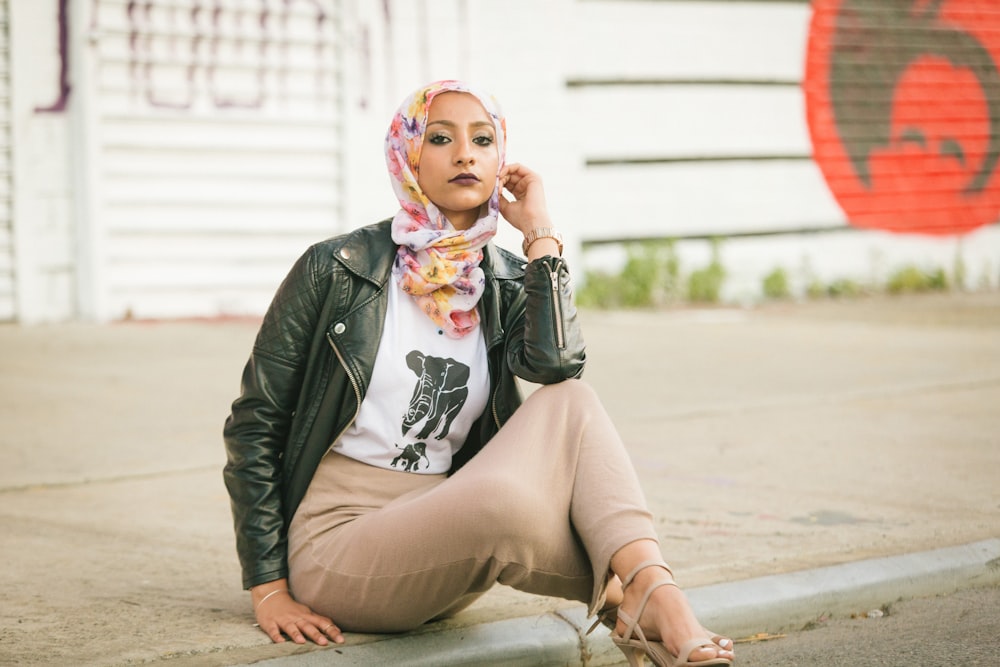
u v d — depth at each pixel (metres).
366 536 2.70
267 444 2.89
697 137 11.45
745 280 11.84
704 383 6.99
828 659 3.13
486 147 2.84
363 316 2.81
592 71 10.87
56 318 9.06
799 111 11.95
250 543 2.88
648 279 11.03
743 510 4.27
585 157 10.93
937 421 5.90
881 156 12.41
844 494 4.50
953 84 12.67
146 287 9.27
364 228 2.93
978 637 3.28
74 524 4.11
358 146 9.79
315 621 2.85
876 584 3.52
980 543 3.86
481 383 2.88
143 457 5.11
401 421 2.84
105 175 9.03
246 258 9.58
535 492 2.56
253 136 9.48
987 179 12.94
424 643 2.89
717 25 11.43
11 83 8.74
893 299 12.02
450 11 10.02
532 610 3.21
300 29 9.52
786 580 3.47
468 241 2.82
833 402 6.42
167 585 3.43
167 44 9.13
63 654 2.83
